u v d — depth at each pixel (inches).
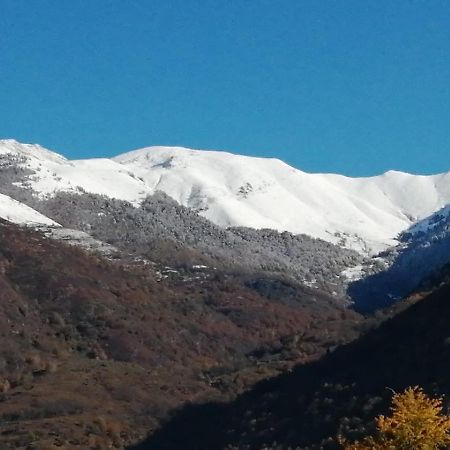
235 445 2834.6
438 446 1036.5
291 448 2539.4
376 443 1059.9
